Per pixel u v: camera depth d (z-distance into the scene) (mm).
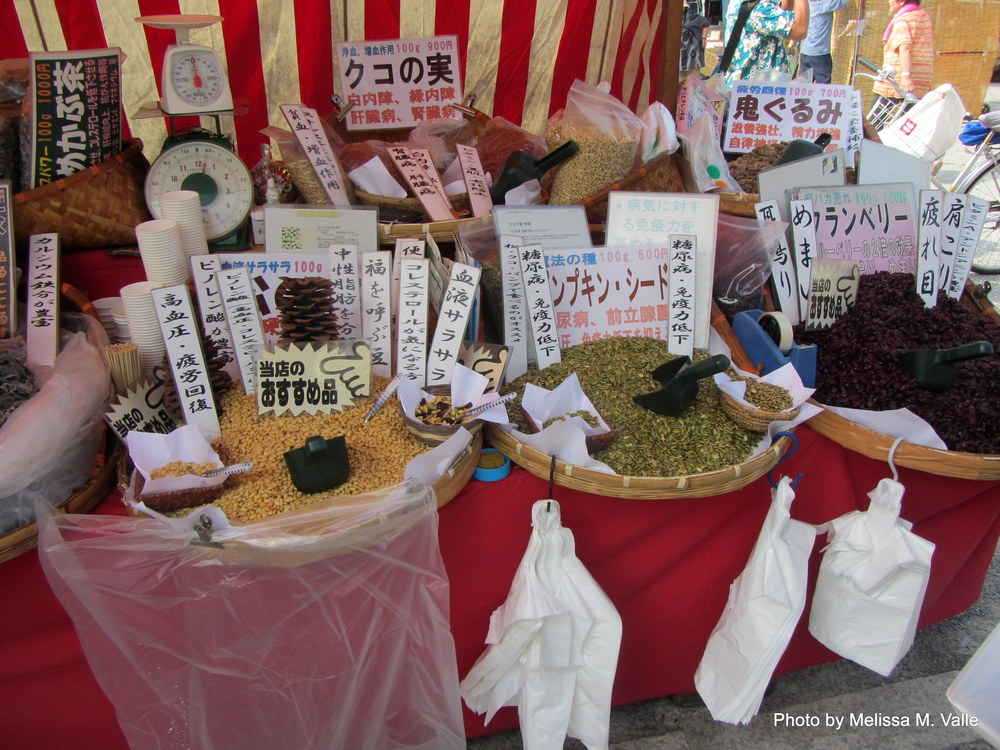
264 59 2654
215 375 1668
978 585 2289
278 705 1548
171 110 1979
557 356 1849
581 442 1470
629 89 3170
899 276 2139
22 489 1374
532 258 1770
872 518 1688
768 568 1642
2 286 1710
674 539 1791
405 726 1688
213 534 1305
